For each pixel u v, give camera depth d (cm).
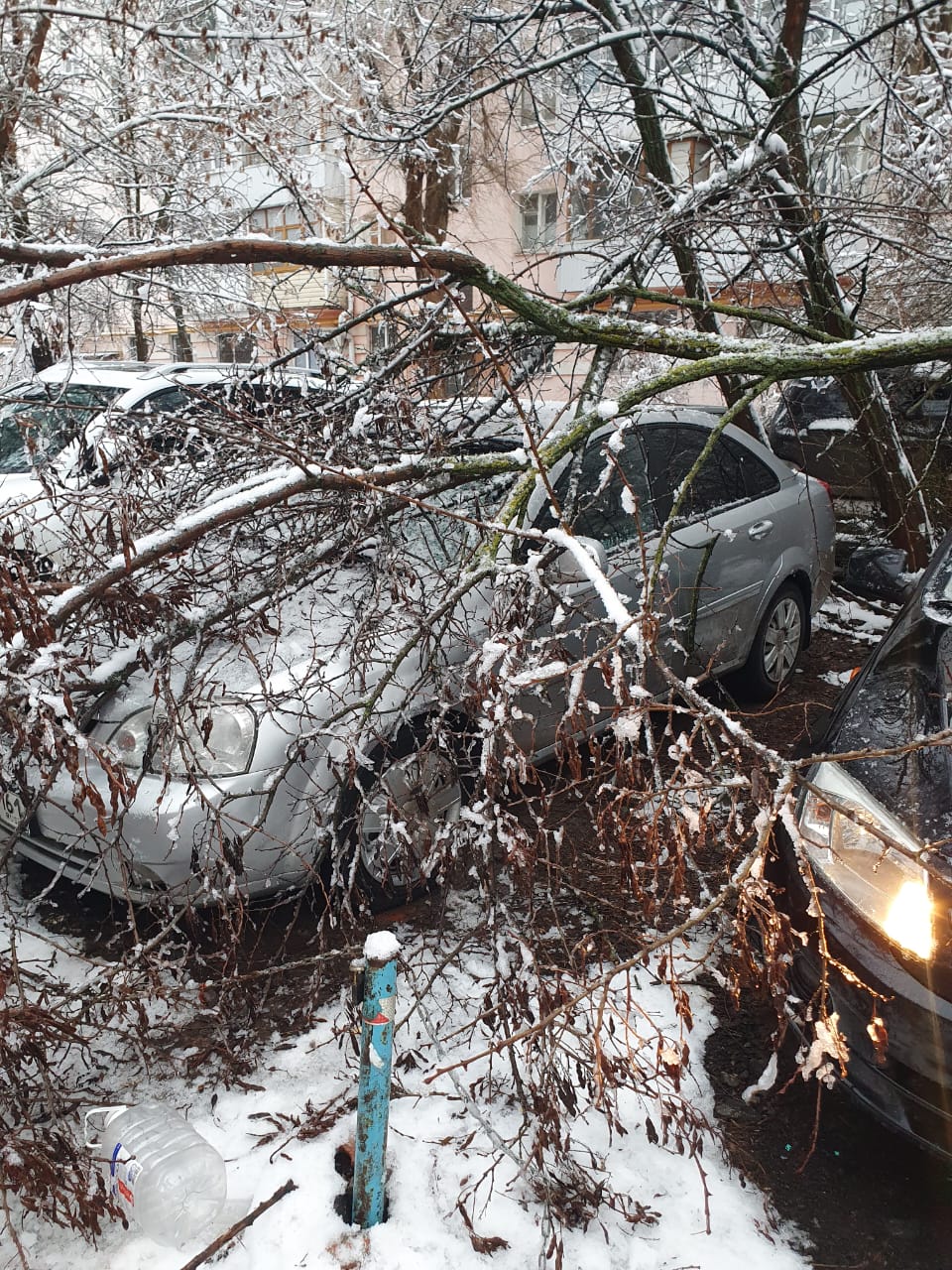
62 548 310
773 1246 228
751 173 461
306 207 620
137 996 248
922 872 232
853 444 796
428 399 409
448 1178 242
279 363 407
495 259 1284
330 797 304
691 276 562
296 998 312
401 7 756
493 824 249
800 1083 278
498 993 250
